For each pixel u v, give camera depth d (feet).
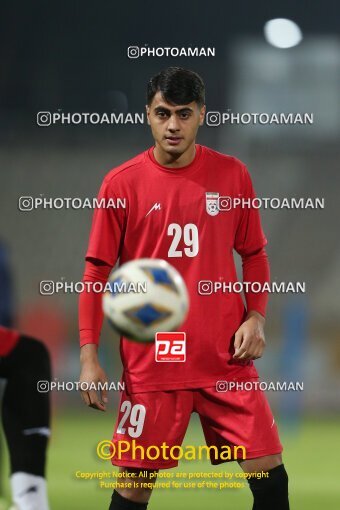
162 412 38.34
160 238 38.47
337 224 182.09
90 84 158.61
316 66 167.02
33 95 163.02
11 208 165.58
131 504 39.32
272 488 37.55
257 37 157.38
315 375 147.95
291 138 175.32
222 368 38.32
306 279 179.63
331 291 179.01
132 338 38.34
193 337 38.14
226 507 59.00
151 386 38.40
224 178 38.96
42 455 41.37
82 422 107.76
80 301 38.93
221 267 38.55
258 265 39.60
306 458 84.43
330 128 175.01
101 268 38.86
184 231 38.45
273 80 164.96
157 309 37.99
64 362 131.13
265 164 176.86
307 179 179.42
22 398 41.50
